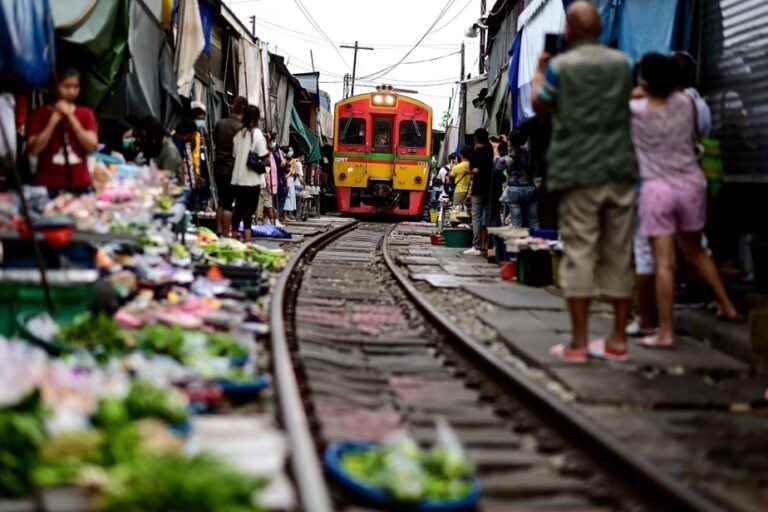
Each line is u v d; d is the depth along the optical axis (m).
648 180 6.92
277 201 23.06
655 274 7.21
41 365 4.58
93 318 5.65
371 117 32.22
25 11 8.11
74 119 8.04
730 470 4.26
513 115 15.48
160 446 3.53
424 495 3.58
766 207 8.31
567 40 6.48
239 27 20.41
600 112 6.16
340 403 5.31
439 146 42.44
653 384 5.84
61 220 6.25
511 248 12.03
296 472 3.54
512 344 7.19
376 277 13.38
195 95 16.81
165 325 6.36
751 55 8.41
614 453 4.13
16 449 3.57
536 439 4.69
